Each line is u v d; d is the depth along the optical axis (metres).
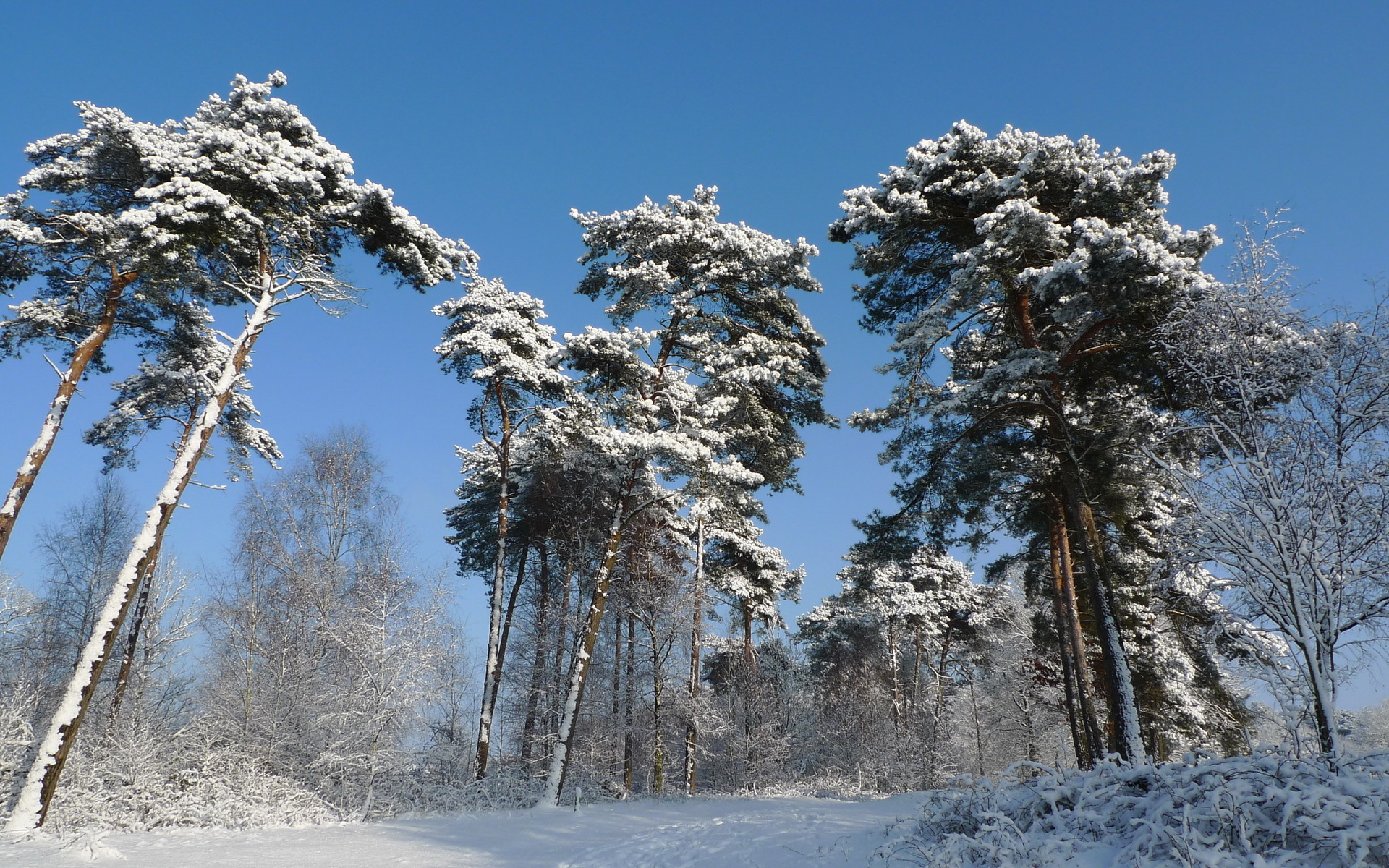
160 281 18.33
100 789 16.20
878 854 7.50
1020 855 5.94
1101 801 6.70
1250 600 9.23
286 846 13.55
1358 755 5.82
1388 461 8.69
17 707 16.55
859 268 20.25
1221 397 10.48
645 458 22.84
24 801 14.16
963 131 17.70
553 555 32.88
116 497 32.47
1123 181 16.67
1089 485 17.83
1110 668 16.44
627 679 30.23
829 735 38.84
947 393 19.61
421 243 20.20
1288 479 8.77
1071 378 18.56
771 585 36.88
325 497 29.48
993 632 42.47
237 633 24.52
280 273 19.48
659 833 13.46
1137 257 14.38
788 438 28.91
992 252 16.17
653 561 30.69
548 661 30.09
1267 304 10.38
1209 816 5.45
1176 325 11.50
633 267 24.59
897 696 42.38
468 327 25.38
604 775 27.30
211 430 17.52
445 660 23.27
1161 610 22.16
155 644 26.64
